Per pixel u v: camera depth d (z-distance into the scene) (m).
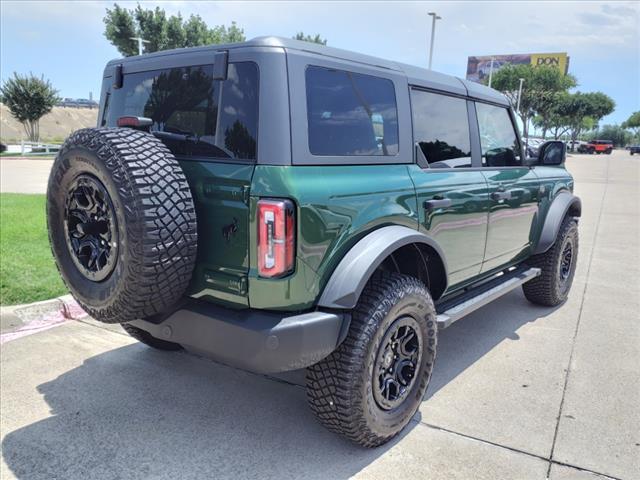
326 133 2.59
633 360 4.12
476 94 3.96
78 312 4.82
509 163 4.50
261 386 3.63
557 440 3.01
